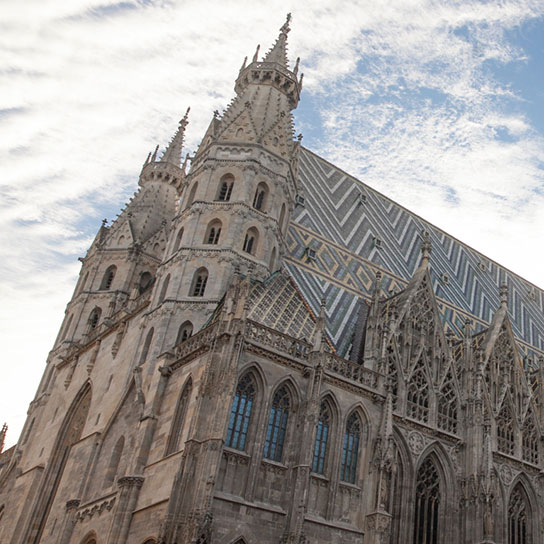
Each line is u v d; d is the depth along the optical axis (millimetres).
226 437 42969
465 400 58375
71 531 51062
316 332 49750
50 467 61750
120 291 74062
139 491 45312
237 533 40406
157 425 47969
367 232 79125
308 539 42938
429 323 60219
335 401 48531
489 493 52812
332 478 46031
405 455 52031
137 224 79938
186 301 55062
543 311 98562
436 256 87125
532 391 66188
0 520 64938
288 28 78438
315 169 81562
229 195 62406
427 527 51750
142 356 54594
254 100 69938
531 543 58000
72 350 71438
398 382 54344
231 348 44406
